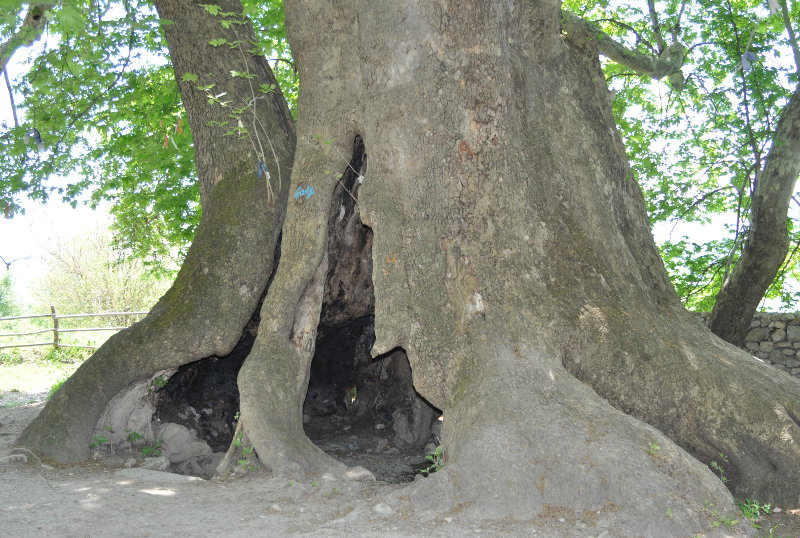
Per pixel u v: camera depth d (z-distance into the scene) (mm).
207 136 8172
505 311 5859
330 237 8195
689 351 5883
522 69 6977
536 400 5070
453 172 6312
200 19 8227
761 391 5500
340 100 7297
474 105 6367
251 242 7461
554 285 6105
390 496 4621
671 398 5633
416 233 6312
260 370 6414
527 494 4383
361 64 6789
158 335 7109
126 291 23047
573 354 5789
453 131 6363
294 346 6801
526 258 6148
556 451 4617
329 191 7203
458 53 6398
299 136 7508
